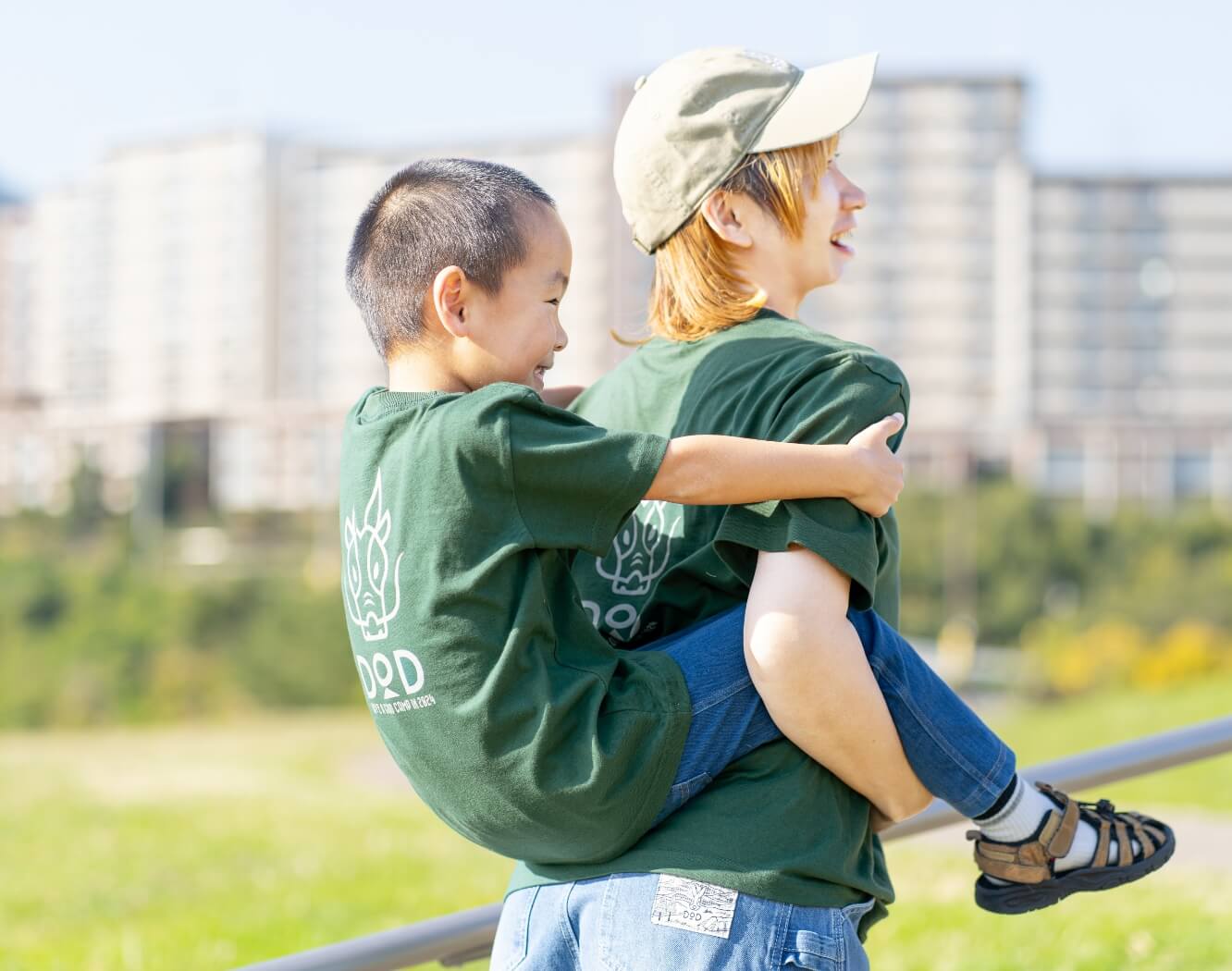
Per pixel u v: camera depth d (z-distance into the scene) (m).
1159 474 73.62
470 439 1.48
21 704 36.78
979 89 75.88
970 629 48.66
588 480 1.49
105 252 80.31
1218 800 9.26
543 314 1.63
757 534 1.52
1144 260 75.56
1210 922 4.91
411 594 1.49
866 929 1.65
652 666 1.52
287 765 17.86
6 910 7.91
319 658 37.84
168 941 6.39
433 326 1.63
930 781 1.59
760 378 1.64
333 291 78.00
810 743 1.51
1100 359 75.62
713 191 1.76
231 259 78.00
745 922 1.45
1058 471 74.25
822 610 1.49
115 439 76.69
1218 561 48.97
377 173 77.19
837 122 1.72
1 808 12.43
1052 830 1.63
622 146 1.84
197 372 78.19
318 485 71.50
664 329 1.87
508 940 1.59
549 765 1.45
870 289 76.19
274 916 6.85
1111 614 45.69
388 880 7.72
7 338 81.69
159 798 13.50
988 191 75.88
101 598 39.84
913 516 53.06
